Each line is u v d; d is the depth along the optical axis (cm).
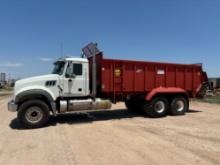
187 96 1356
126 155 640
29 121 995
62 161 598
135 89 1243
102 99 1185
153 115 1255
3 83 6788
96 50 1166
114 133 891
